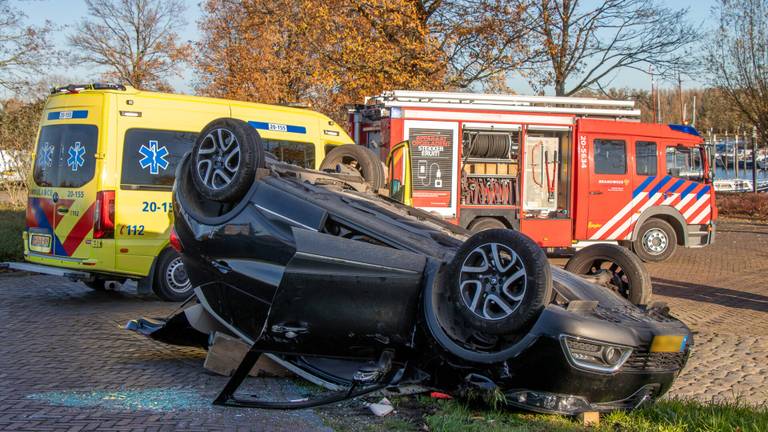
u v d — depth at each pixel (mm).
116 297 10188
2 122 23656
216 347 5793
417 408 5012
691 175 16531
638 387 4848
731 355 7637
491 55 21891
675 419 4852
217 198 5590
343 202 5617
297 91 23641
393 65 20938
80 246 9172
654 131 16109
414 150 14234
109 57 41594
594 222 15578
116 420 4602
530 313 4477
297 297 4867
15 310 8812
